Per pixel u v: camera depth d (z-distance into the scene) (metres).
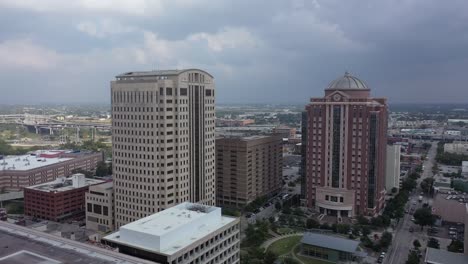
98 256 102.25
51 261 98.31
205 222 145.50
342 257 189.00
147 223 136.50
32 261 98.31
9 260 98.88
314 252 195.00
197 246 131.75
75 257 101.06
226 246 147.75
